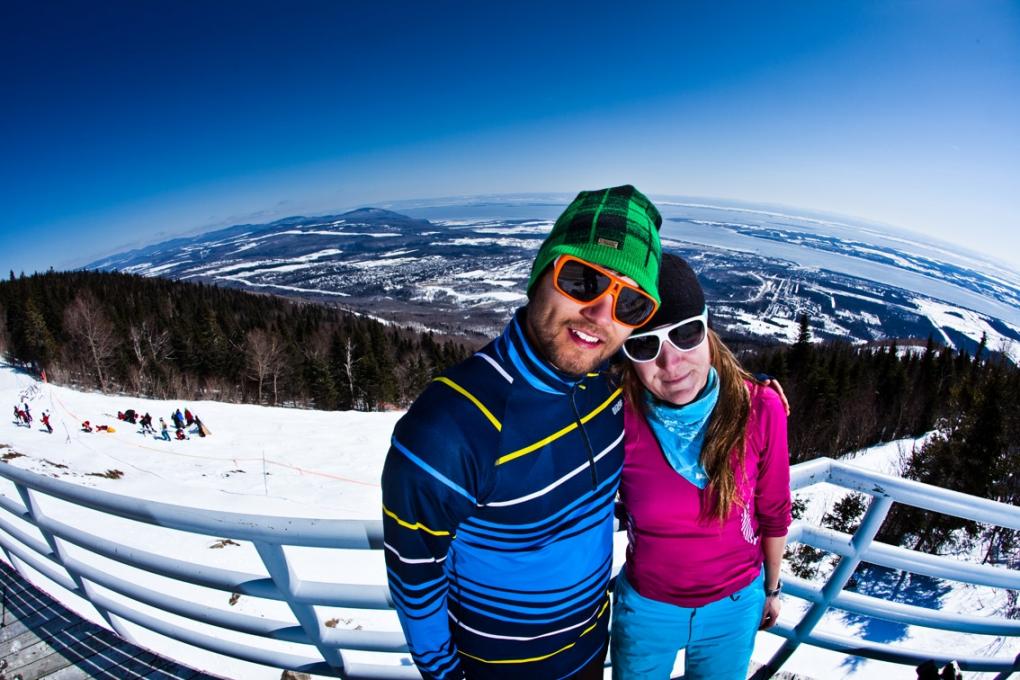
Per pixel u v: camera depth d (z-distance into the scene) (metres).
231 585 1.73
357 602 1.67
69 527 2.11
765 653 5.36
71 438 20.22
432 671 1.32
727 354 1.44
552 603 1.36
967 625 2.03
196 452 19.78
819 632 2.11
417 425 1.15
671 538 1.53
